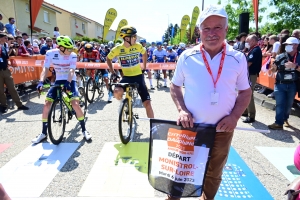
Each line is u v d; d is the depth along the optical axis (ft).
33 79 26.66
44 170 10.30
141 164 10.85
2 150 12.24
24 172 10.13
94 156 11.60
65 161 11.08
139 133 14.66
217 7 5.78
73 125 15.94
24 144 12.97
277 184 9.50
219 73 5.98
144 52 14.34
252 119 16.89
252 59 16.02
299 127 15.83
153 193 8.77
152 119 6.75
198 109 6.28
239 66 6.03
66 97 13.84
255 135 14.44
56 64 13.20
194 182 6.48
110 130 15.03
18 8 72.49
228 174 10.03
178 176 6.61
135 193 8.76
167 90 29.40
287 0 46.50
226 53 6.03
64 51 13.01
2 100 18.85
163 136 6.72
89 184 9.29
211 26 5.77
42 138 13.12
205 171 6.36
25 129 15.20
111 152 11.99
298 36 19.10
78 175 9.95
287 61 14.37
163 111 19.74
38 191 8.86
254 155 11.87
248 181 9.58
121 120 12.25
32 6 27.71
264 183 9.55
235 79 6.13
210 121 6.34
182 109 6.47
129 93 13.44
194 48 6.42
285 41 14.97
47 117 12.63
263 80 24.63
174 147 6.61
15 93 19.10
